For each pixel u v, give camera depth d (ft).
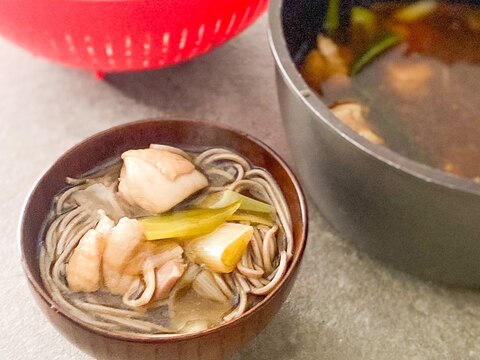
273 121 1.26
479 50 1.23
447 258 0.93
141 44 1.09
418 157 1.05
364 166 0.86
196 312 0.86
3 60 1.35
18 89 1.30
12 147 1.21
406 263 1.00
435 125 1.10
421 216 0.87
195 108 1.27
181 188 0.93
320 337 0.99
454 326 1.01
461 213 0.83
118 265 0.86
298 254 0.87
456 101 1.14
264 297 0.86
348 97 1.14
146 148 1.00
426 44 1.24
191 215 0.92
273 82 1.32
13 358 0.96
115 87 1.30
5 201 1.14
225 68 1.35
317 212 1.14
